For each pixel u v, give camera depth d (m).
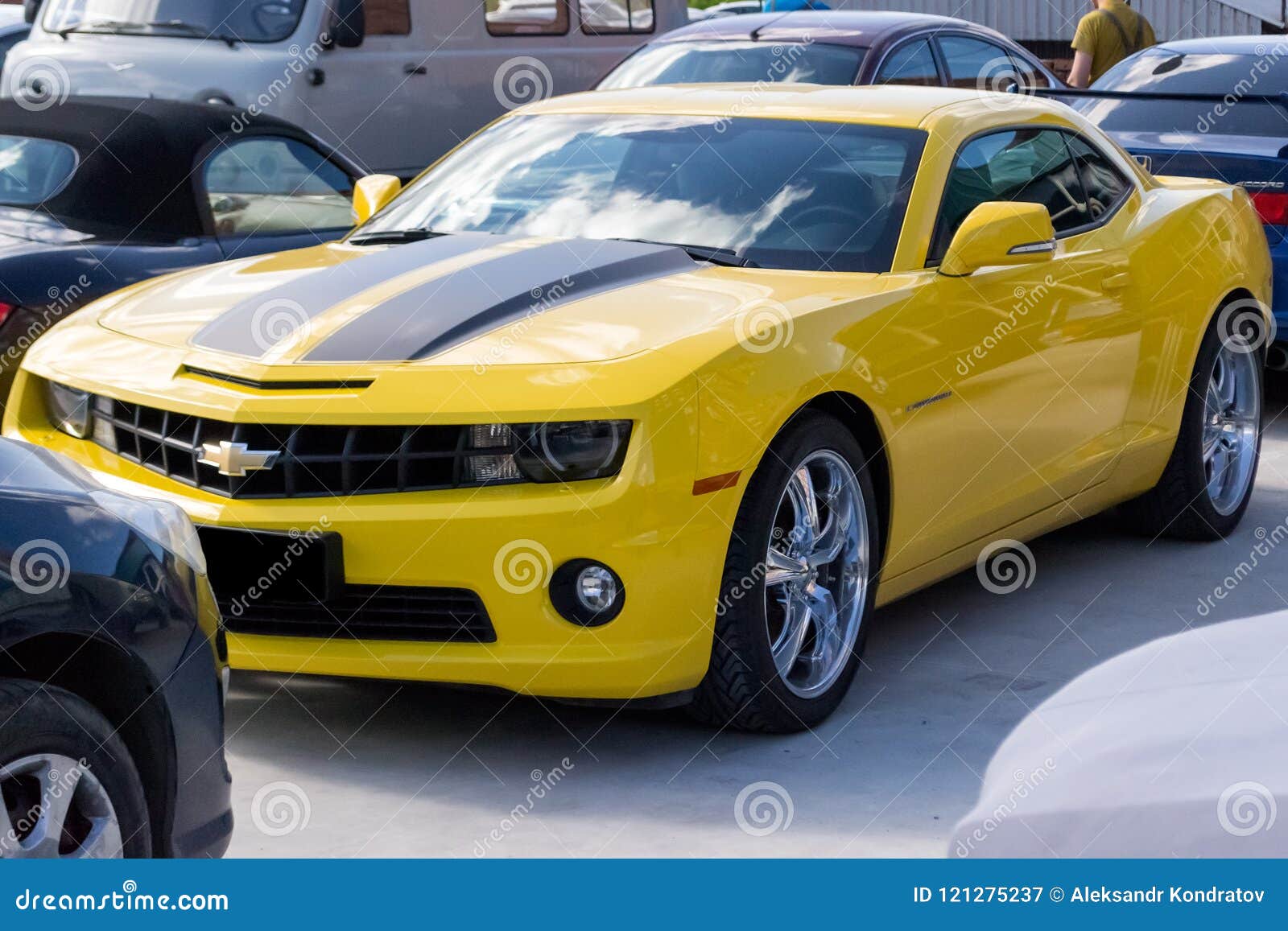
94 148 5.78
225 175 5.97
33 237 5.39
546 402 3.53
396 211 5.00
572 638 3.57
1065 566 5.52
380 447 3.61
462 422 3.54
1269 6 19.67
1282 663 2.17
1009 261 4.41
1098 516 6.21
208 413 3.69
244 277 4.40
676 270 4.25
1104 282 5.05
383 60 9.09
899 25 9.30
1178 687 2.15
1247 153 7.44
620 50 10.59
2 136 5.92
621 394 3.54
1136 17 11.88
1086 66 11.88
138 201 5.73
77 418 4.08
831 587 4.11
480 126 9.71
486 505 3.53
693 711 3.92
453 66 9.48
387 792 3.56
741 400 3.67
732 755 3.81
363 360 3.71
